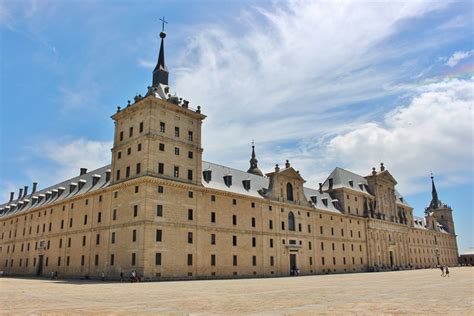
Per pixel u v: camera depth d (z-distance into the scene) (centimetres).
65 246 7806
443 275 6919
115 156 6894
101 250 6612
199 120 7162
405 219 14175
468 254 19300
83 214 7488
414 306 2106
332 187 11725
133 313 1888
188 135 6900
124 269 5938
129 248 5938
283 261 8394
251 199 7956
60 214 8369
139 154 6284
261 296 2883
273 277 7475
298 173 9488
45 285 4606
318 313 1841
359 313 1822
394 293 3041
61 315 1809
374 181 12800
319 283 4791
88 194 7338
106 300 2594
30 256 9138
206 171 7394
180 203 6419
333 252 10156
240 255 7350
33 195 11150
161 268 5844
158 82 7175
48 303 2397
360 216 11688
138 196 6053
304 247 9138
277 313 1858
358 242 11306
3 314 1847
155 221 5938
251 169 11550
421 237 15450
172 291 3484
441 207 19075
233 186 7856
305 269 9006
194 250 6444
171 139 6525
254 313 1870
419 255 14838
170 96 6962
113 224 6469
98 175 7894
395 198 13738
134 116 6688
